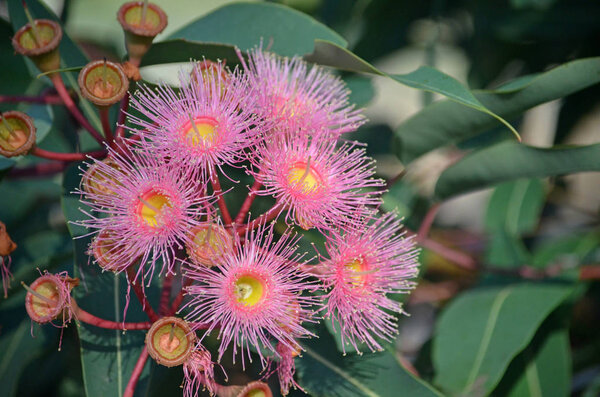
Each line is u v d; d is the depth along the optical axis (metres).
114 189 0.43
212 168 0.43
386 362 0.47
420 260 0.55
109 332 0.46
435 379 0.51
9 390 0.51
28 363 0.52
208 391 0.44
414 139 0.51
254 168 0.46
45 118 0.50
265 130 0.44
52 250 0.54
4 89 0.54
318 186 0.44
